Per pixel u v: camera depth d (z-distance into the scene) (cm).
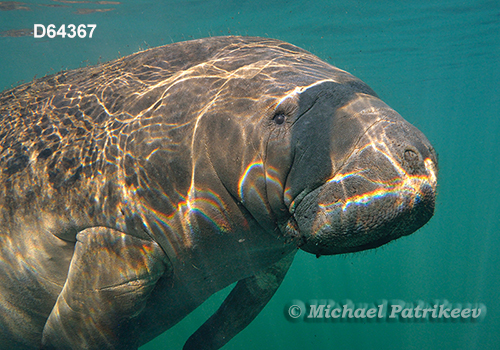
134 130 255
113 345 278
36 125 300
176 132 241
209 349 348
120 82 288
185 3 1411
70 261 280
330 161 187
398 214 171
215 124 229
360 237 178
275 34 1811
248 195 224
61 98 310
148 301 286
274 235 247
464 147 8200
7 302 300
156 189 245
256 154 215
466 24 1777
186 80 254
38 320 308
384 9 1526
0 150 300
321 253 202
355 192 176
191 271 271
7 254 289
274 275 332
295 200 201
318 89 209
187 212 243
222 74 246
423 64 2472
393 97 3653
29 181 281
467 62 2492
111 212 254
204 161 233
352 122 189
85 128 278
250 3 1421
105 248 256
